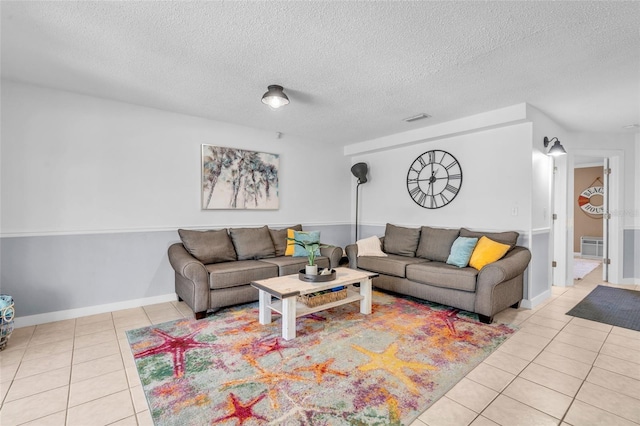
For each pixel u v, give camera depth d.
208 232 3.56
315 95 3.03
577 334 2.61
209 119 3.81
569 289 4.17
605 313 3.14
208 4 1.69
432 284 3.22
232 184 3.99
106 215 3.14
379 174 5.04
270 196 4.38
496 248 3.09
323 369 2.01
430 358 2.16
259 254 3.79
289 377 1.91
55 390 1.78
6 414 1.58
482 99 3.11
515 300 3.15
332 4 1.69
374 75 2.58
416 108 3.39
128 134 3.26
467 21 1.84
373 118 3.77
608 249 4.65
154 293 3.42
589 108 3.38
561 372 2.00
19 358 2.15
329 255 3.92
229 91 2.94
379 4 1.70
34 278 2.80
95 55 2.26
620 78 2.60
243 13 1.77
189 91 2.94
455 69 2.47
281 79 2.66
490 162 3.65
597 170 6.80
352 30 1.94
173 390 1.78
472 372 1.99
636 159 4.56
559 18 1.80
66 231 2.94
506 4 1.69
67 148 2.95
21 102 2.74
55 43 2.09
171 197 3.54
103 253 3.13
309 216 4.90
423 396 1.73
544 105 3.29
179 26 1.90
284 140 4.55
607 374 1.98
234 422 1.52
